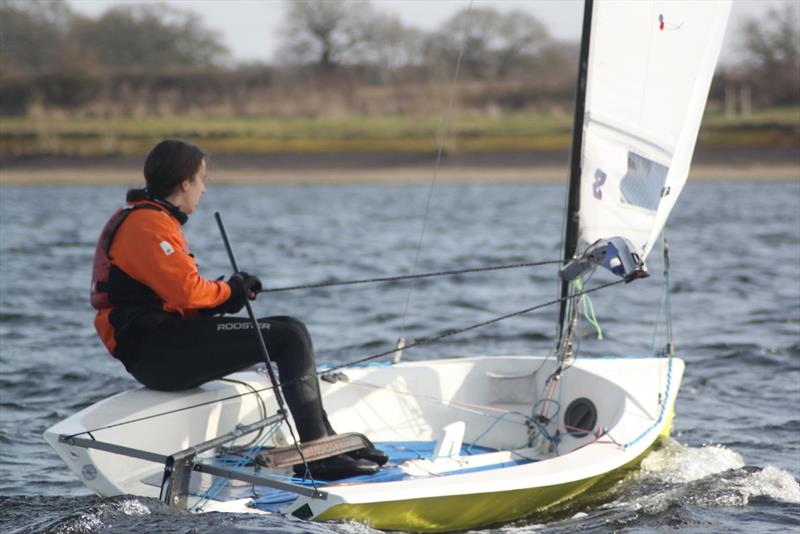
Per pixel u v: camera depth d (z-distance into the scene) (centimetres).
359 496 1262
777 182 11112
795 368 2550
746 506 1497
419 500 1298
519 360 1825
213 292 1359
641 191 1664
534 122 15812
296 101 17700
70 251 5219
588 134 1692
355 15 19875
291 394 1414
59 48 19312
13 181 12425
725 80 16725
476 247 5366
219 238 5969
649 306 3512
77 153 14062
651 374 1781
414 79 19375
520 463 1623
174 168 1373
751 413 2133
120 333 1382
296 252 5169
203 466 1299
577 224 1741
